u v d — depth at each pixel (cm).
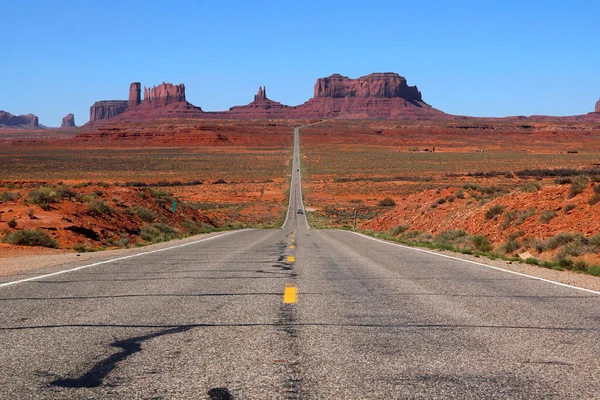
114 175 11856
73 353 502
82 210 2564
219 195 9050
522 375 442
